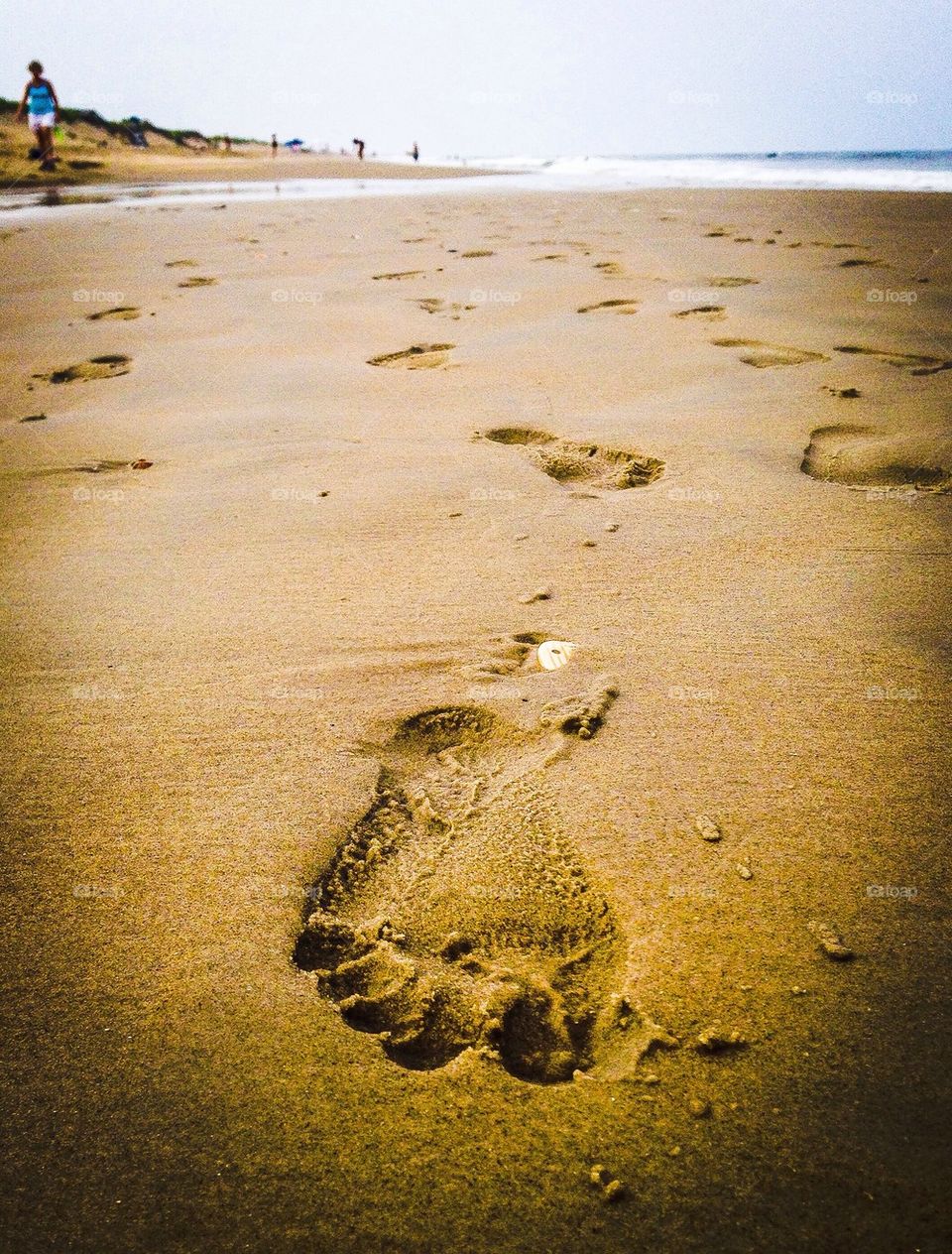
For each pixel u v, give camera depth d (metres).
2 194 16.67
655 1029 1.18
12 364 4.82
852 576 2.36
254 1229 0.97
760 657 2.02
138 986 1.27
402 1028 1.23
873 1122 1.06
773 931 1.33
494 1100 1.10
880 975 1.25
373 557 2.58
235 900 1.42
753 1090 1.10
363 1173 1.02
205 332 5.39
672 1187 1.00
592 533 2.67
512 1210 0.98
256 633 2.21
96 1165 1.04
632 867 1.46
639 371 4.25
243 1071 1.14
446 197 14.94
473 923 1.39
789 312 5.32
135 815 1.61
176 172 24.34
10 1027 1.21
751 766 1.68
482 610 2.27
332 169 28.09
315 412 3.89
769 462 3.12
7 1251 0.96
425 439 3.50
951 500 2.78
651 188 16.81
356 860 1.51
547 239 8.90
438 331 5.21
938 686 1.89
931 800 1.57
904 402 3.63
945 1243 0.93
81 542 2.76
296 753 1.77
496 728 1.84
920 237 8.20
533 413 3.74
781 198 12.62
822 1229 0.95
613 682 1.96
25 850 1.53
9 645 2.19
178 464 3.37
